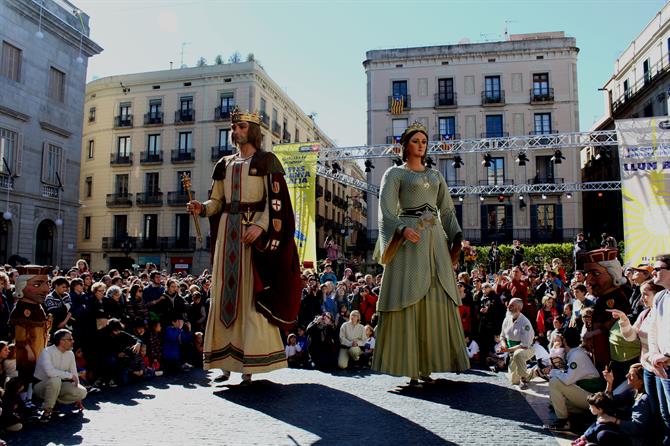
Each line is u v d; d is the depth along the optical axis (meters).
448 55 36.19
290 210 6.70
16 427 4.94
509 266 26.67
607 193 36.78
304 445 4.16
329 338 9.06
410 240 6.09
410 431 4.53
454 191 29.14
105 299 8.22
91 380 7.25
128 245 37.19
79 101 29.72
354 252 37.81
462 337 6.47
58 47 28.20
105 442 4.48
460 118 35.91
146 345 8.24
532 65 35.59
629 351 5.11
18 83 25.69
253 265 6.45
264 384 6.71
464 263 19.42
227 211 6.65
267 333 6.41
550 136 21.39
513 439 4.34
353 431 4.52
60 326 7.52
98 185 40.62
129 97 40.44
